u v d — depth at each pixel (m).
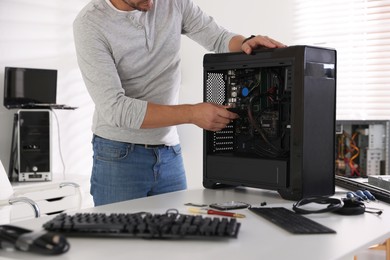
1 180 2.28
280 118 1.52
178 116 1.50
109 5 1.67
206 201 1.43
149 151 1.79
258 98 1.55
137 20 1.71
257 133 1.58
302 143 1.42
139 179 1.79
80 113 3.61
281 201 1.44
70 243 0.99
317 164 1.47
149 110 1.52
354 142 2.16
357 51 3.38
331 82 1.50
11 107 3.14
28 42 3.30
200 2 3.82
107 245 0.97
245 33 3.69
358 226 1.15
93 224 1.02
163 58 1.81
